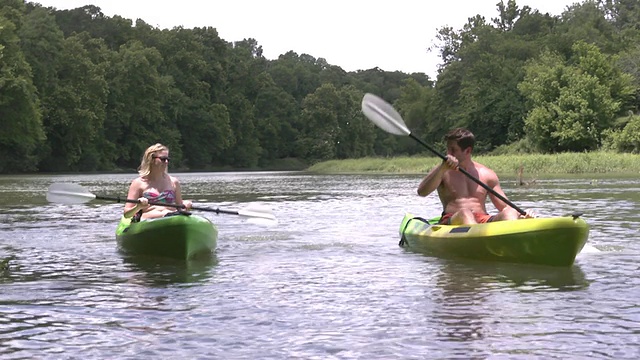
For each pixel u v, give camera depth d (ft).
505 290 18.08
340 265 22.59
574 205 44.75
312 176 148.77
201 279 20.16
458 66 259.60
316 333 13.89
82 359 12.35
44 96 213.46
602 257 23.57
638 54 198.08
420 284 19.07
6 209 49.26
